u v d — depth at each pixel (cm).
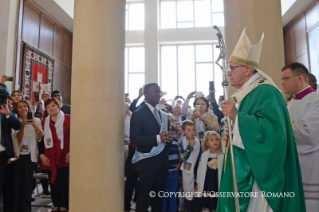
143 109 254
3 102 257
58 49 738
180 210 317
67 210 298
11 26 521
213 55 964
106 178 236
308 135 177
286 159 137
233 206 142
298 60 738
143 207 235
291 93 199
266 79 153
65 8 674
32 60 592
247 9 244
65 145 301
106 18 248
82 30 246
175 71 974
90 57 242
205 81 963
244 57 153
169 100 968
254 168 131
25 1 575
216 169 277
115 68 250
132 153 307
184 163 288
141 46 979
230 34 253
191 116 333
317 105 181
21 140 281
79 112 241
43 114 466
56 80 721
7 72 505
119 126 251
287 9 717
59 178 297
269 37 240
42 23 653
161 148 243
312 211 179
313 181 180
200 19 980
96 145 236
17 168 278
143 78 974
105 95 241
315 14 648
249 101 147
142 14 987
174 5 989
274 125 132
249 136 133
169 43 973
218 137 279
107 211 234
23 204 278
